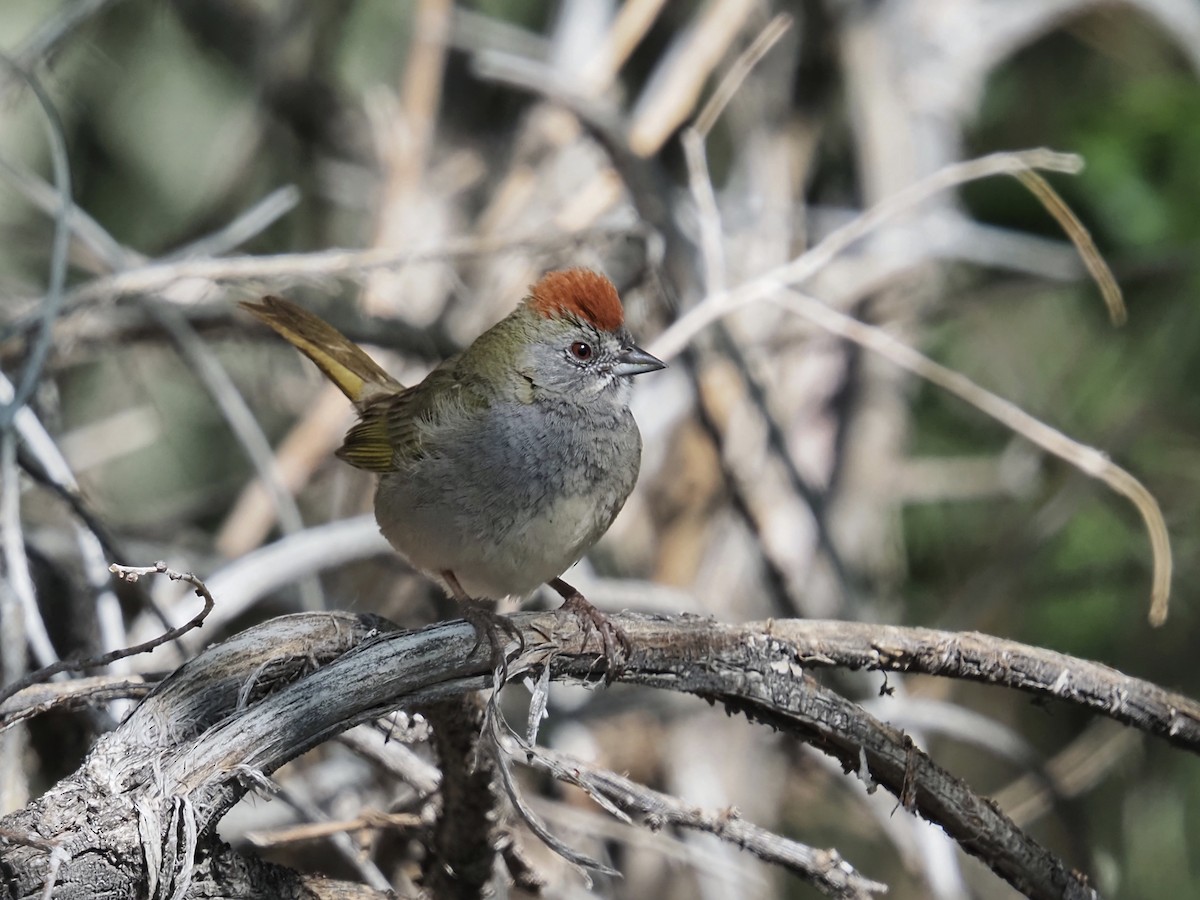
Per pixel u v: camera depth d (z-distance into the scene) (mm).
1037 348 12602
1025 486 12141
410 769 7172
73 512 7820
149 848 5066
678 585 11148
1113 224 11625
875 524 11656
